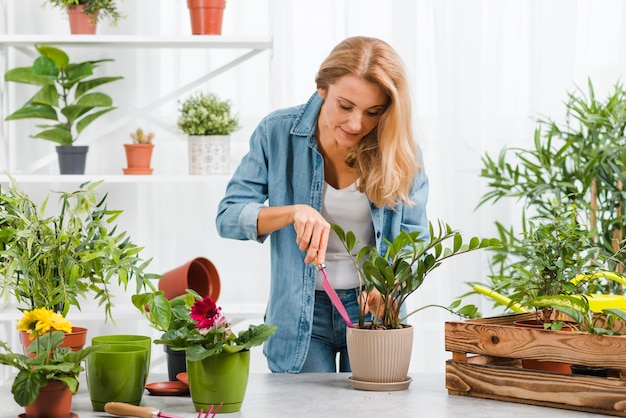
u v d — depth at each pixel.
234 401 1.56
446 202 3.39
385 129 2.01
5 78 3.00
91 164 3.36
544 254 1.77
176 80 3.37
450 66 3.38
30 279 1.75
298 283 2.22
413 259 1.76
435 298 3.41
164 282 2.21
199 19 3.08
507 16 3.45
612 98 3.00
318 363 2.27
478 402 1.63
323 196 2.20
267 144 2.22
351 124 1.96
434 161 3.43
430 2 3.40
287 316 2.22
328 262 2.24
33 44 3.14
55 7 3.28
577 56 3.46
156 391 1.71
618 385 1.51
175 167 3.40
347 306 2.25
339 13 3.38
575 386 1.56
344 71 1.93
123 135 3.37
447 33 3.38
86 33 3.10
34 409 1.47
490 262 3.39
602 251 2.94
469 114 3.38
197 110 3.05
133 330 3.36
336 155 2.18
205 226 3.40
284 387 1.77
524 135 3.45
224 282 3.43
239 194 2.20
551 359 1.60
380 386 1.73
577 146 3.28
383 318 1.79
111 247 1.74
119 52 3.34
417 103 3.40
